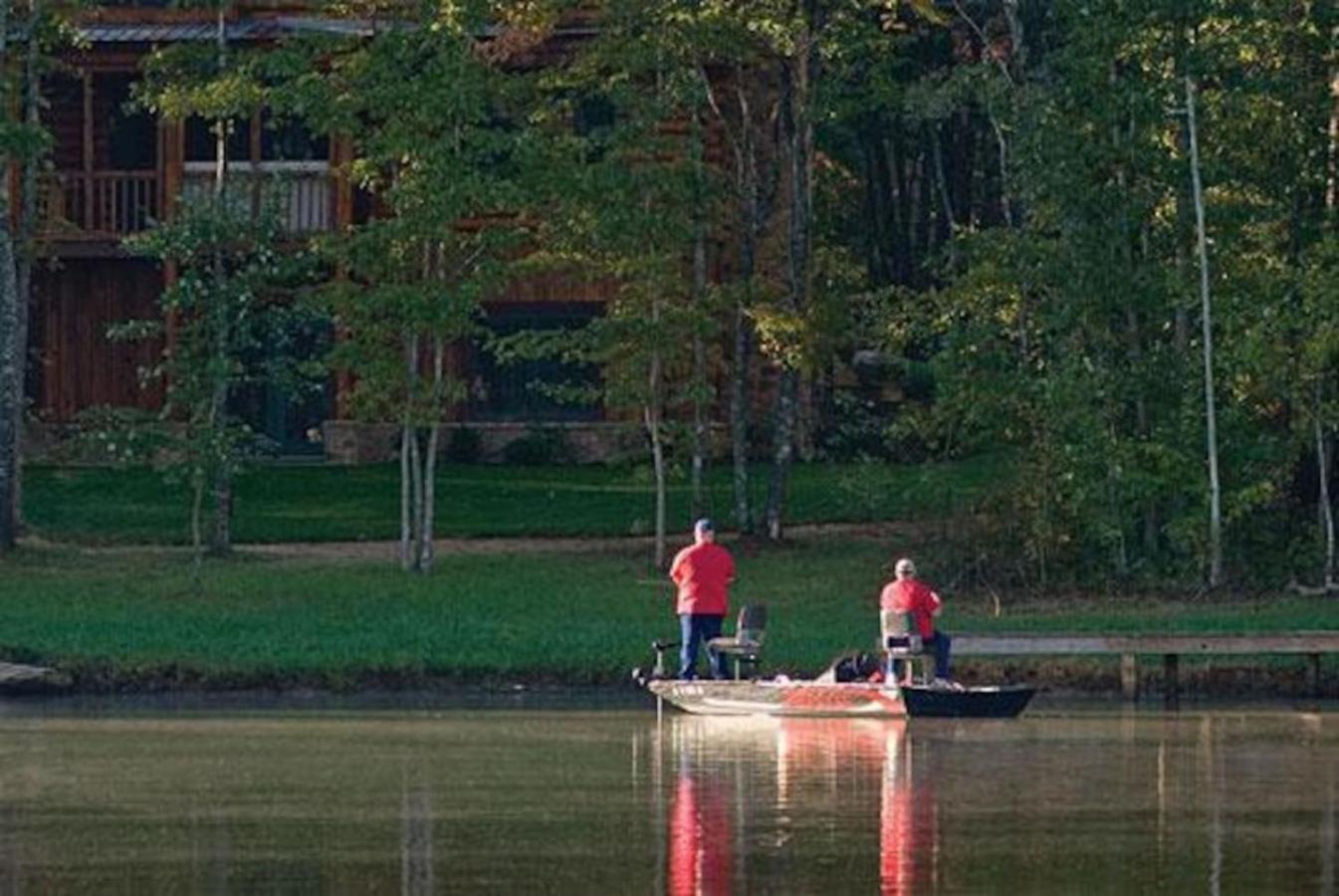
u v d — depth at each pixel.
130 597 135.38
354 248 143.62
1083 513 139.00
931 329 146.00
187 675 120.56
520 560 146.12
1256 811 88.94
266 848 81.75
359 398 144.25
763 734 110.25
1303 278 137.25
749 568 144.12
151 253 144.50
